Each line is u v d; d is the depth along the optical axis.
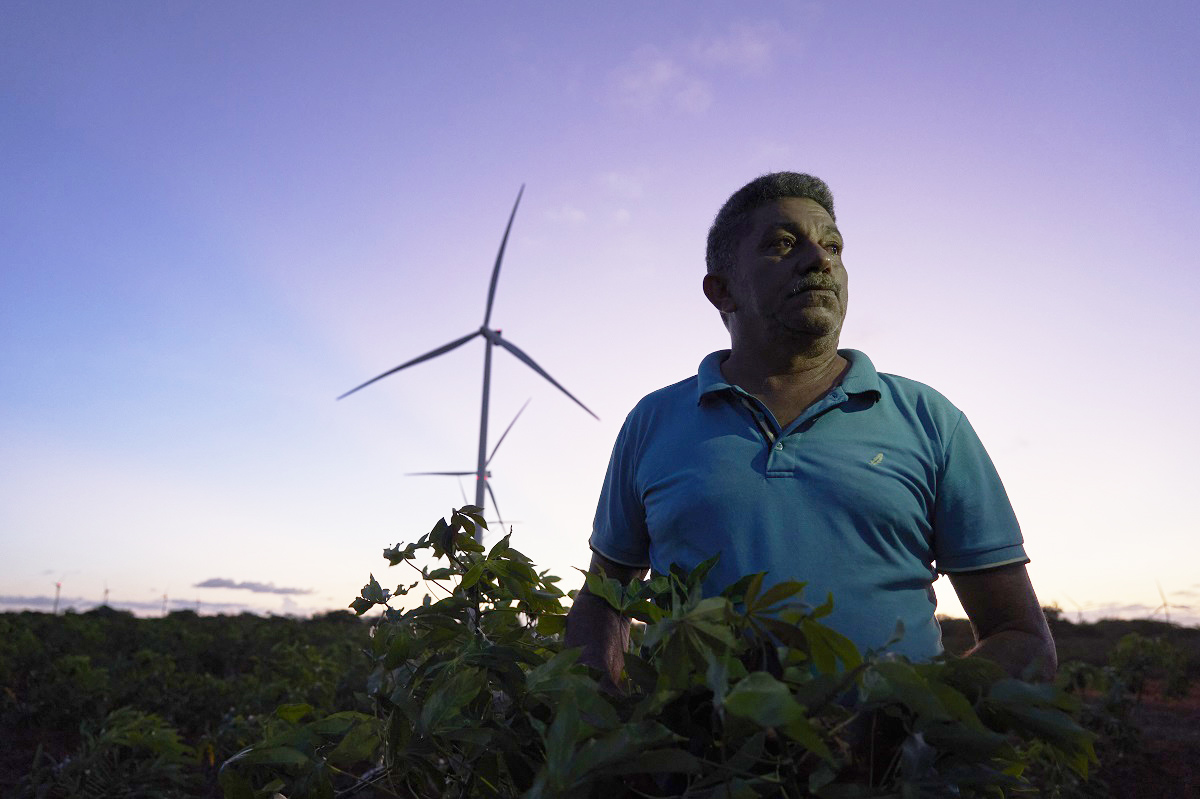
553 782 1.16
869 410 1.84
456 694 1.55
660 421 2.06
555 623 1.98
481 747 1.53
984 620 1.80
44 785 4.65
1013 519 1.82
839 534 1.72
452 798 1.68
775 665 1.36
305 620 18.88
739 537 1.75
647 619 1.68
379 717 1.68
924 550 1.80
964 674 1.34
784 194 2.03
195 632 13.93
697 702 1.38
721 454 1.85
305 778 1.63
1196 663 13.70
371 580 1.95
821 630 1.27
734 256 2.04
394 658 1.72
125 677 9.12
